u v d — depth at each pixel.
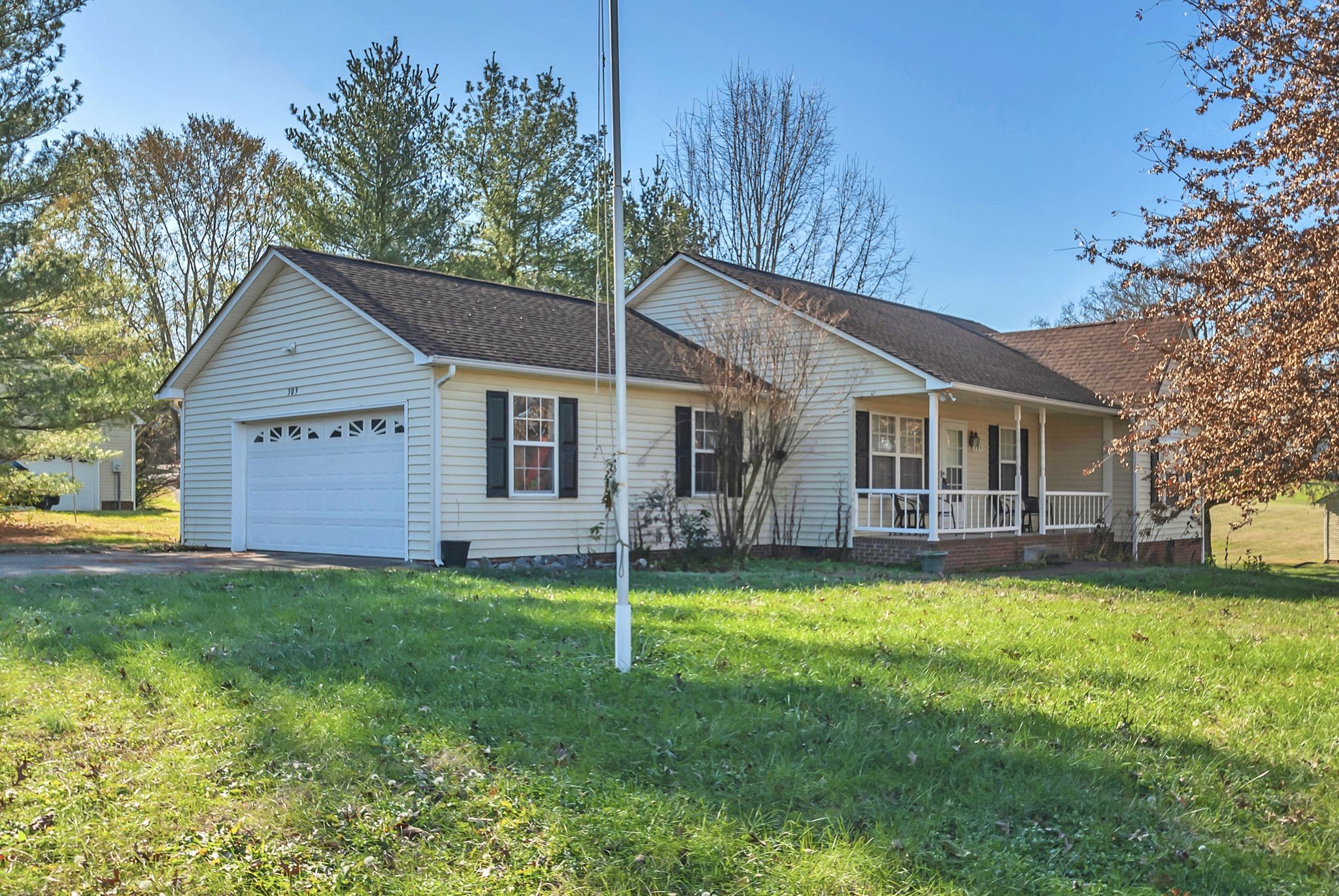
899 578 14.81
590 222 32.56
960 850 4.79
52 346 20.80
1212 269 12.25
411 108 28.78
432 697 6.74
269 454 18.25
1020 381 21.03
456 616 9.34
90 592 10.79
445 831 4.85
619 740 5.98
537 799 5.17
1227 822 5.22
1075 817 5.22
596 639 8.50
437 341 15.11
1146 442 13.83
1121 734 6.45
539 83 31.95
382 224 28.22
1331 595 14.75
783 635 8.90
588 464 16.77
